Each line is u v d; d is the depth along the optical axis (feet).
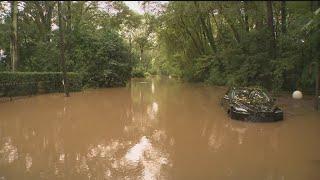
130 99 74.02
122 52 113.39
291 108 51.49
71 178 21.29
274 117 41.83
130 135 35.17
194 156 26.71
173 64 161.48
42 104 61.00
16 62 97.50
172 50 142.92
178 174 22.15
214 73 108.47
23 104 60.08
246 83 66.80
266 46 61.77
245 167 23.63
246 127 38.88
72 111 53.01
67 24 99.09
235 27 62.03
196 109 56.08
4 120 43.47
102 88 107.86
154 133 36.24
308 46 52.11
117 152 28.14
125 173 22.40
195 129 38.32
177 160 25.58
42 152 27.96
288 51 59.88
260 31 56.95
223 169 23.16
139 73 233.14
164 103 66.18
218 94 85.30
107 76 108.78
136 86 125.49
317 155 26.66
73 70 102.01
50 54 99.45
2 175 21.75
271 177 21.42
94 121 43.86
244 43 65.57
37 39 108.99
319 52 51.88
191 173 22.35
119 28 118.21
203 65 113.91
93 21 107.14
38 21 104.99
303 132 35.68
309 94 65.05
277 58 60.39
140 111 54.29
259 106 42.93
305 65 58.75
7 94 68.90
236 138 33.24
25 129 37.81
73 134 35.47
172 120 44.93
